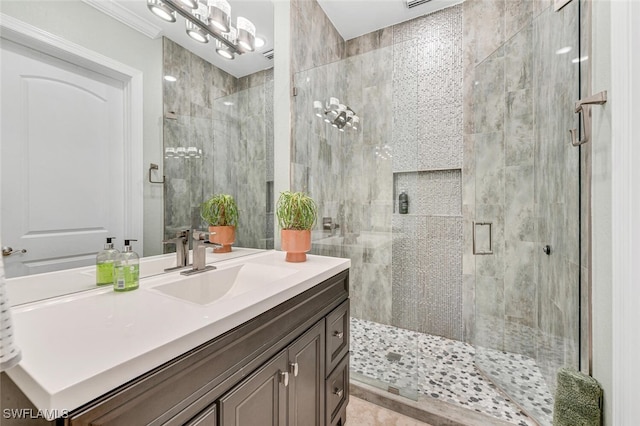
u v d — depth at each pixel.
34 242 0.78
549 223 1.66
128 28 1.01
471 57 2.19
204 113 1.33
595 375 1.13
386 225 2.05
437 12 2.31
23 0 0.76
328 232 2.12
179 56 1.20
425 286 2.41
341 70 2.15
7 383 0.59
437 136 2.33
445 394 1.61
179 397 0.57
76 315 0.69
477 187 2.16
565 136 1.43
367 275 2.09
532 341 1.93
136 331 0.59
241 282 1.27
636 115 0.92
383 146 2.05
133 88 1.03
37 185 0.79
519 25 2.01
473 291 2.23
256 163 1.68
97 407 0.43
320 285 1.16
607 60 1.06
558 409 1.16
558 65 1.50
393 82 2.00
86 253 0.90
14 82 0.74
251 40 1.57
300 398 0.98
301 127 1.90
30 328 0.61
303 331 1.02
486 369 1.81
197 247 1.18
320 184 2.07
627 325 0.95
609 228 1.05
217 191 1.43
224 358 0.68
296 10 1.91
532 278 1.94
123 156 1.01
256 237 1.70
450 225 2.30
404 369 1.65
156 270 1.13
